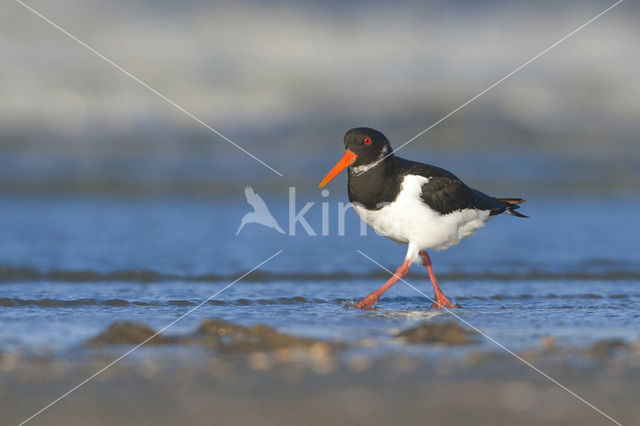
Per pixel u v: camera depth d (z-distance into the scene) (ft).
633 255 45.32
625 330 27.66
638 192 69.36
